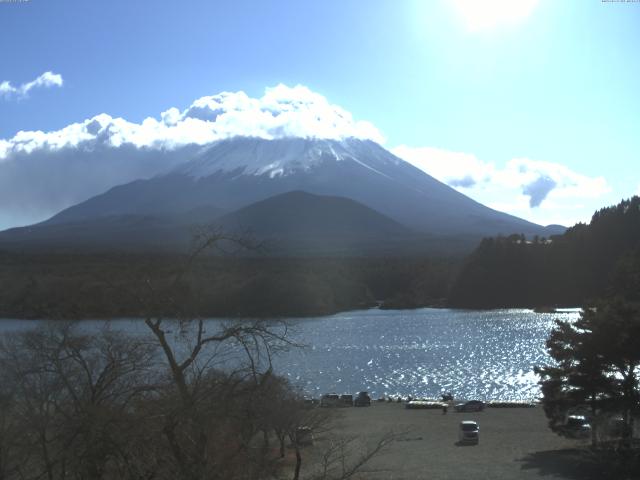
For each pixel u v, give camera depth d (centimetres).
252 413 1580
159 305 1608
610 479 3272
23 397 1733
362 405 6488
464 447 4250
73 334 1892
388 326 13988
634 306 3919
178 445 1475
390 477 3256
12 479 1667
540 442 4419
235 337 1661
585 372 3859
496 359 9694
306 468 2759
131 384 1680
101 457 1548
